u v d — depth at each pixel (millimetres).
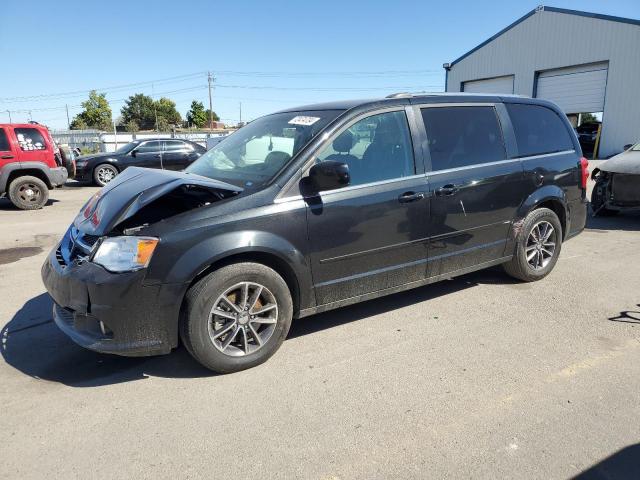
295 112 4422
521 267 5094
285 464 2570
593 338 3969
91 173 16516
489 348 3820
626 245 6953
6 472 2533
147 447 2719
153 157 17109
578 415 2941
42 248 7363
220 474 2506
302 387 3299
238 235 3336
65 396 3234
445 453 2633
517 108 5051
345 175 3434
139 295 3150
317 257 3680
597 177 9078
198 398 3186
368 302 4809
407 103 4262
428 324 4277
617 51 22297
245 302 3461
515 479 2441
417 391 3230
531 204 4953
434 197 4219
